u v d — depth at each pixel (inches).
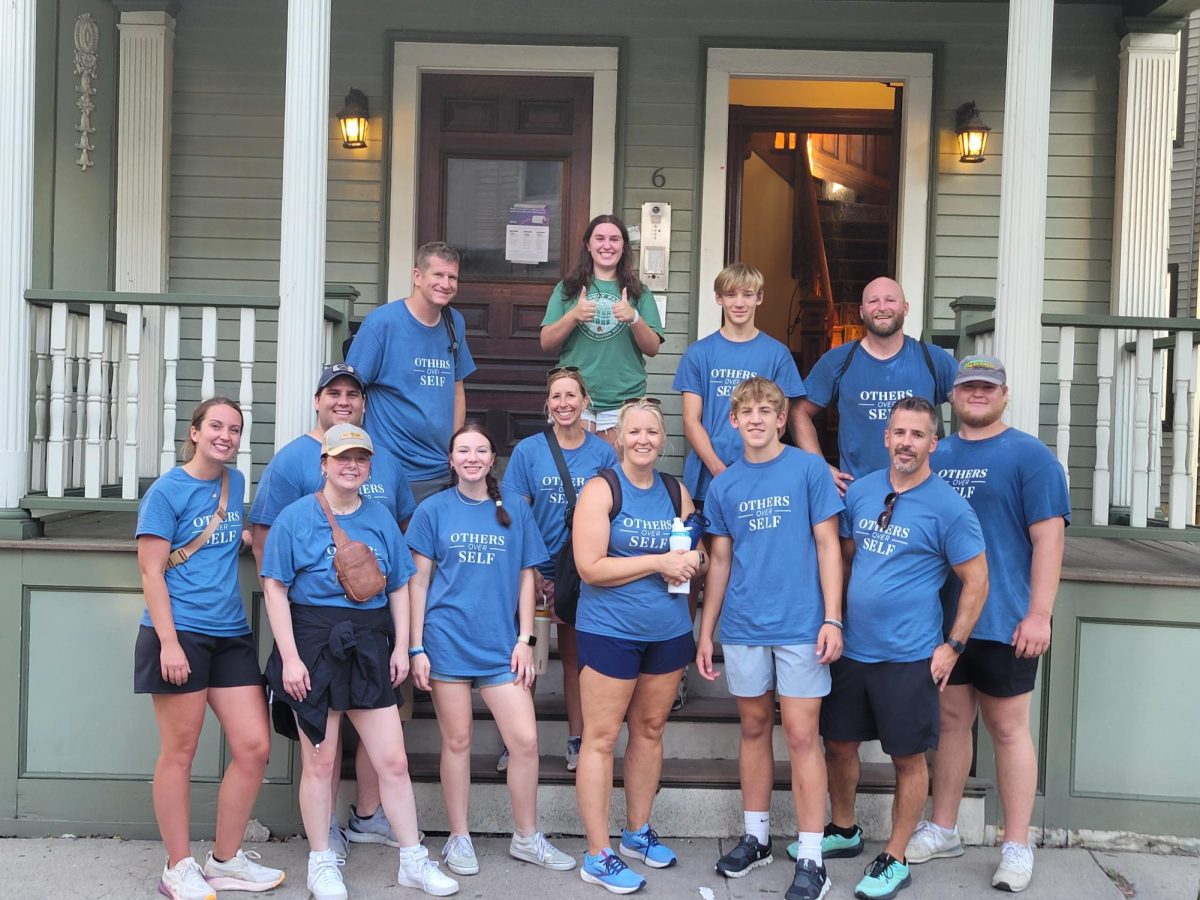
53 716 162.2
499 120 241.1
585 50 237.0
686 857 148.9
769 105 268.7
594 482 137.2
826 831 148.6
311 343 159.9
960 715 147.0
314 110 159.0
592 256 166.9
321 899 132.3
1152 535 162.9
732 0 237.1
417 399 155.2
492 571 139.6
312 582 131.8
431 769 156.0
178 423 235.8
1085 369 236.4
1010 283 158.7
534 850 143.8
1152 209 230.2
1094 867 150.5
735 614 137.8
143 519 129.0
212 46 236.8
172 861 134.9
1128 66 230.4
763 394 136.4
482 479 141.9
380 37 236.7
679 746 165.8
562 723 165.5
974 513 134.0
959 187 238.1
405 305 156.0
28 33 166.6
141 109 233.8
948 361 157.9
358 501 135.9
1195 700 159.8
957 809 150.6
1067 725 159.9
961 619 132.3
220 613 133.4
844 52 236.5
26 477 169.6
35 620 162.2
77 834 161.0
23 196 166.6
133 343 168.7
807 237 299.9
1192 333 167.0
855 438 157.6
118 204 234.1
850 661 135.9
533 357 242.8
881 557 134.3
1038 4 156.3
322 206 161.2
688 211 239.1
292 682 129.6
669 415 240.8
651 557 132.6
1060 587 160.9
